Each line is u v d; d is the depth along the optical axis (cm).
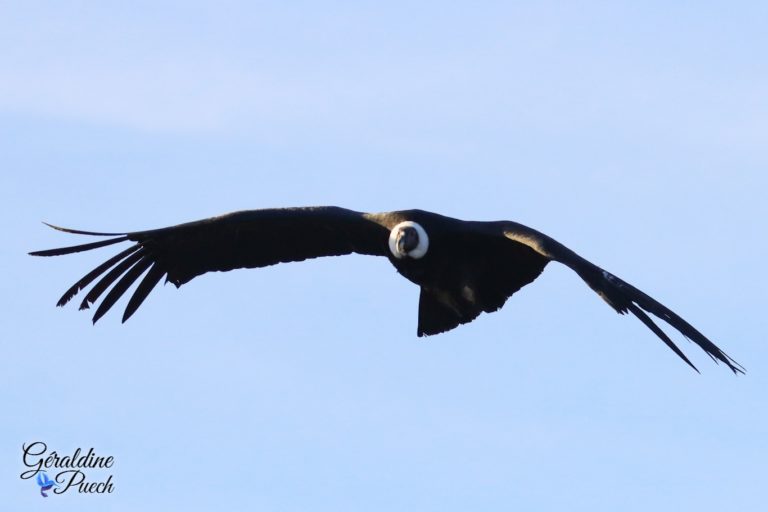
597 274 1409
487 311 1612
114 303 1617
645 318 1378
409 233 1568
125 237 1559
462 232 1565
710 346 1391
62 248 1537
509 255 1575
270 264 1638
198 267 1628
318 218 1605
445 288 1612
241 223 1589
